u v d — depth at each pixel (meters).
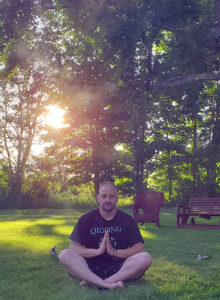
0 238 9.16
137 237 4.61
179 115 22.58
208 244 8.16
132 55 14.12
